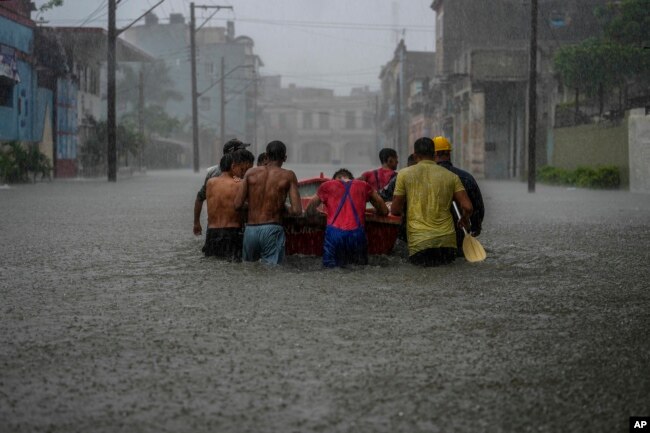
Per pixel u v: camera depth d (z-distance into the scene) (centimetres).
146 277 725
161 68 7425
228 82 9062
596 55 3003
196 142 5056
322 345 464
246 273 743
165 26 8888
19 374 404
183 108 8975
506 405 356
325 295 631
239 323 525
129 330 504
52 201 1884
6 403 358
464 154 4372
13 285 683
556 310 576
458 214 862
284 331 501
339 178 832
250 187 803
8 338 483
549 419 339
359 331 502
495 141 4341
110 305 590
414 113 6500
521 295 638
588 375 404
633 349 460
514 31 5019
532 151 2580
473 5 5028
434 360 432
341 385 384
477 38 5038
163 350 452
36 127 3416
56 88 3606
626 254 908
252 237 797
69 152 3828
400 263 821
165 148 7100
